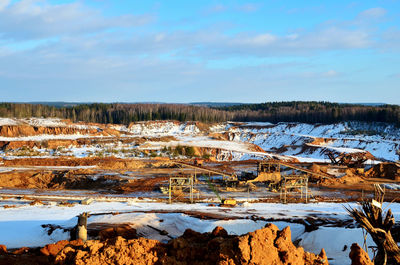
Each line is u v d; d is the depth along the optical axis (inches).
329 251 1443.2
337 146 7347.4
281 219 1823.3
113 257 776.3
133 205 2443.4
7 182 3449.8
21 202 2556.6
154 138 7140.8
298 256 732.0
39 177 3602.4
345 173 3777.1
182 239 837.2
